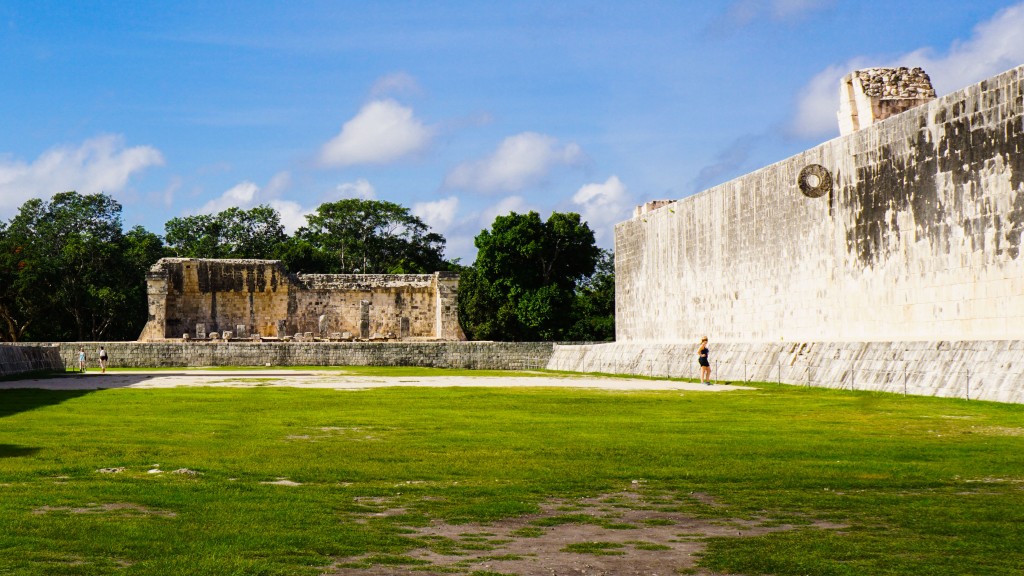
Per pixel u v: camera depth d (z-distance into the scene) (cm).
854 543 1135
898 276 3775
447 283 8162
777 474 1612
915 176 3669
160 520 1230
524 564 1055
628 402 3089
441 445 1972
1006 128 3222
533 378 4928
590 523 1253
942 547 1113
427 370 6122
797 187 4422
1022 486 1501
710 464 1720
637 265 6369
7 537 1127
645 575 1017
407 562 1060
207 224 12119
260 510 1302
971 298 3388
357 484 1520
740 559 1070
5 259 8519
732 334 5066
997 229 3269
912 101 4191
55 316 9156
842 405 2911
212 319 8038
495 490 1469
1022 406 2720
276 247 11781
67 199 11562
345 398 3259
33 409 2777
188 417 2552
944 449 1898
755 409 2811
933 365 3262
